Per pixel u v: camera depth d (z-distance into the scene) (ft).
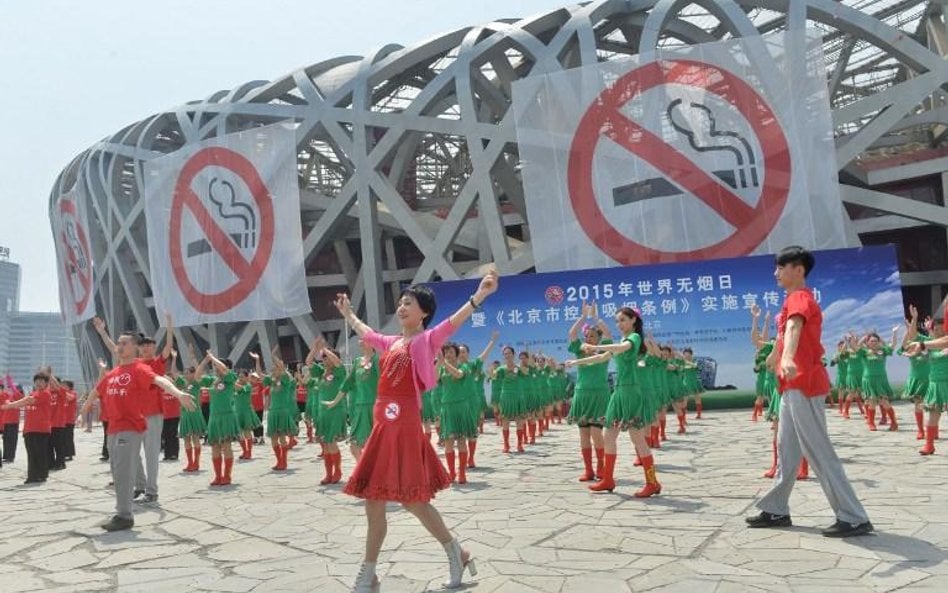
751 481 27.07
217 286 92.63
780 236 74.28
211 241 93.35
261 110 103.30
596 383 28.53
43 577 17.12
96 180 126.00
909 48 80.64
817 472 17.34
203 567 17.43
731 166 75.87
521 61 111.86
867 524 16.89
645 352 25.34
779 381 18.03
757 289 73.77
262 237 90.68
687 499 23.62
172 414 46.98
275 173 90.74
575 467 34.58
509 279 79.97
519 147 82.07
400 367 13.64
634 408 24.79
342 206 98.12
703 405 74.49
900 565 14.37
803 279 17.70
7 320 597.93
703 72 77.41
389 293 123.03
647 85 78.74
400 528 21.03
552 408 60.64
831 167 74.18
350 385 30.35
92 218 130.82
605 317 77.10
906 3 99.25
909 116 93.86
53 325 613.52
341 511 24.89
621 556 16.37
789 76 75.46
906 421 52.90
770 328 72.84
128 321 138.92
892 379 69.67
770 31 106.01
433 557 17.13
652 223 77.20
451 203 133.39
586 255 78.69
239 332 114.52
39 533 23.18
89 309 122.52
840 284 71.67
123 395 23.21
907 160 105.09
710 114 76.89
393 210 94.22
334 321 122.52
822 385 17.35
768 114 75.46
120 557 18.98
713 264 75.00
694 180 76.59
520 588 14.06
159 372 30.42
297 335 125.29
